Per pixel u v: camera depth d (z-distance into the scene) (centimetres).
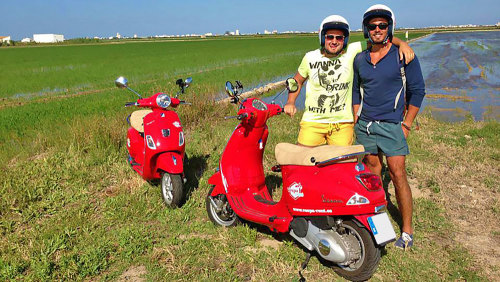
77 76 2255
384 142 410
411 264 382
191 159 668
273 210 405
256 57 3453
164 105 511
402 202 412
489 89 1584
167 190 516
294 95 452
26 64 3350
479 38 7025
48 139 778
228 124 921
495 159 663
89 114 1043
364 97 416
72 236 444
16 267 380
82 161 654
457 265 380
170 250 412
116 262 396
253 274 371
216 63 2906
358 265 349
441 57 3209
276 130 834
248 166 446
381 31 382
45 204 518
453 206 505
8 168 634
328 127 439
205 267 385
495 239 428
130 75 2227
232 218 466
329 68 423
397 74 391
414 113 404
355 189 330
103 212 497
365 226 332
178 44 8231
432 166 632
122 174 617
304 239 372
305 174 363
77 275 373
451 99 1374
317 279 366
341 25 397
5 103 1348
